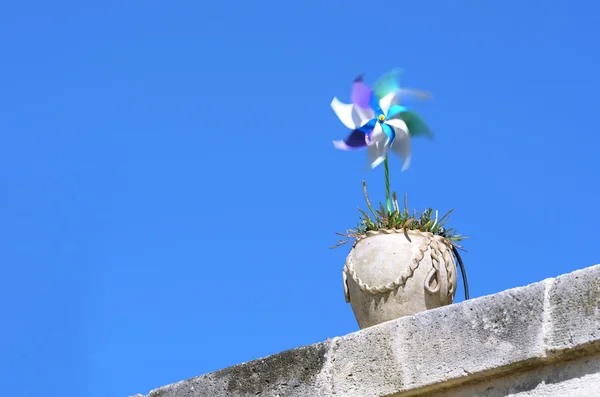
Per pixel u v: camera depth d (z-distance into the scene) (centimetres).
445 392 746
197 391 848
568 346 694
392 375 759
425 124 934
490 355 722
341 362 786
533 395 710
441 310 753
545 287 714
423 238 874
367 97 945
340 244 900
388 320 852
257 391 817
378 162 920
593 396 687
